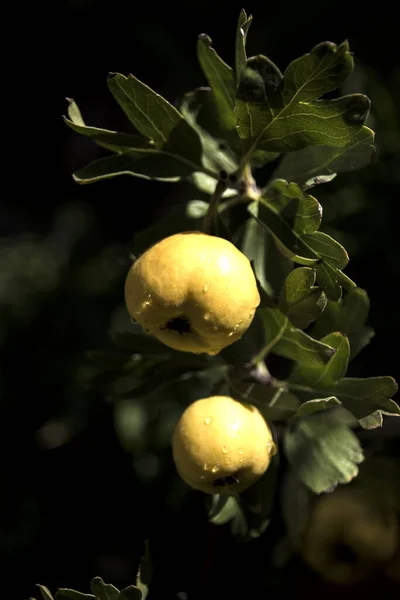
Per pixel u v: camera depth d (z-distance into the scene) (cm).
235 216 29
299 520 34
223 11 54
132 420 39
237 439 27
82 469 41
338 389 28
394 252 37
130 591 27
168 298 26
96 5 63
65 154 81
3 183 85
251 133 27
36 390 45
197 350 27
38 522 41
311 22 49
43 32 72
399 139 38
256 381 29
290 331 28
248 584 36
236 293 26
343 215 38
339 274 27
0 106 81
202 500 37
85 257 52
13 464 43
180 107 29
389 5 48
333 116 26
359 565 34
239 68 28
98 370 30
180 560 37
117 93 27
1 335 46
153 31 55
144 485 40
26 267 55
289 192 27
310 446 30
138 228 54
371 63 47
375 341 37
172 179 28
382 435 34
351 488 35
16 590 40
